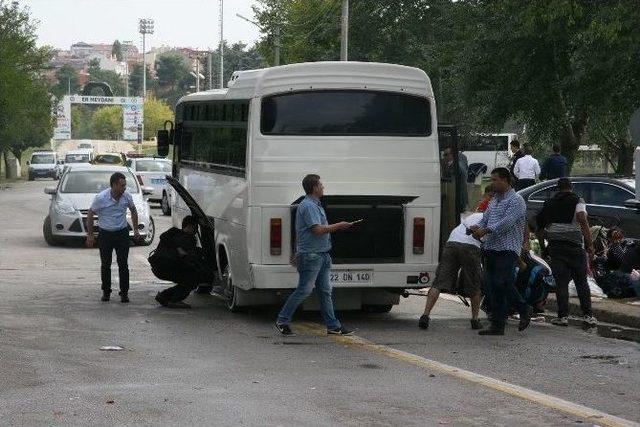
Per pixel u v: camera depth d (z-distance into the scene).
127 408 11.36
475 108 47.47
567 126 46.50
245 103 18.62
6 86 84.06
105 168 36.19
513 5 34.91
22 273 26.55
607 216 27.20
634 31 33.53
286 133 18.28
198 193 22.22
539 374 13.96
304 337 17.03
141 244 34.59
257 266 18.16
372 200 18.44
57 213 33.94
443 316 20.06
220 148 20.31
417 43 63.75
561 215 18.66
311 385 12.87
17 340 16.09
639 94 38.59
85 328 17.62
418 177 18.72
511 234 17.31
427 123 18.80
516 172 37.84
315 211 16.88
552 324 18.94
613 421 11.05
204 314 19.72
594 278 21.83
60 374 13.37
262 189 18.17
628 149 50.34
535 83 43.62
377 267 18.48
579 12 33.84
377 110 18.61
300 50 81.06
